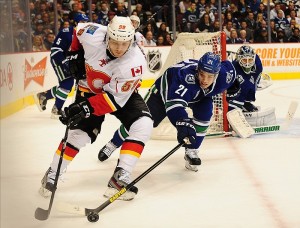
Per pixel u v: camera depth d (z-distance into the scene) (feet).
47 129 20.25
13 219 4.85
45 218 8.20
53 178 10.53
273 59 40.32
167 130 17.75
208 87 12.33
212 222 9.44
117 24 9.50
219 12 39.19
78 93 11.30
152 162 14.51
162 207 10.39
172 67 12.81
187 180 12.53
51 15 32.91
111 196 10.61
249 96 18.04
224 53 17.58
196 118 12.92
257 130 18.38
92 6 37.19
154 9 38.58
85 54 10.19
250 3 40.55
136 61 10.04
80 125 10.64
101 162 14.52
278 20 41.83
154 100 13.65
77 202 10.78
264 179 12.51
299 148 16.08
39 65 28.22
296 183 12.10
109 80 10.20
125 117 10.71
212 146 16.60
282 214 9.86
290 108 19.02
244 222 9.41
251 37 40.75
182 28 39.09
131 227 9.20
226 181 12.41
